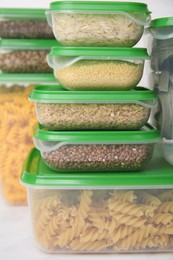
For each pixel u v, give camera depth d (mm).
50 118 525
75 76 522
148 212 522
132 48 521
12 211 665
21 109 680
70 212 523
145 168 553
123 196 525
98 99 518
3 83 689
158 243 529
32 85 689
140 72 536
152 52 581
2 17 678
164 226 527
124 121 528
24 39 685
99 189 520
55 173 533
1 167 686
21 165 683
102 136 519
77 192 523
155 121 593
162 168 553
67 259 522
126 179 519
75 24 519
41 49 686
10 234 588
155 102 542
